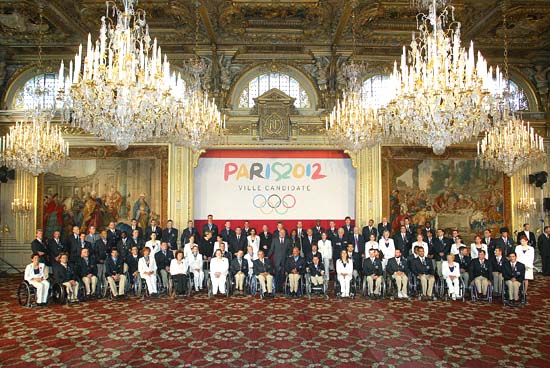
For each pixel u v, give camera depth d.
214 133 14.56
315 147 18.52
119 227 17.94
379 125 13.06
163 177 18.14
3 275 17.36
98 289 12.84
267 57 18.83
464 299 12.19
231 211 18.50
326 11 15.12
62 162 15.51
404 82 10.05
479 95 9.51
